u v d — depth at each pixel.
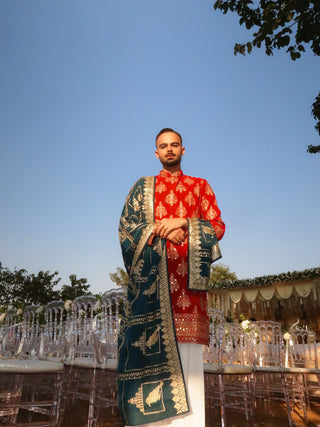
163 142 2.02
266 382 5.54
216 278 24.27
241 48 5.29
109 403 3.45
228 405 4.05
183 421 1.56
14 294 11.22
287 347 5.57
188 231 1.71
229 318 15.40
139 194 1.96
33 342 3.94
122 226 1.85
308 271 13.28
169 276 1.73
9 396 3.38
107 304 3.40
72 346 3.44
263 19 5.02
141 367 1.57
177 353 1.59
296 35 4.97
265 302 15.17
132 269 1.71
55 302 3.89
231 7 5.21
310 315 13.98
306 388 5.17
